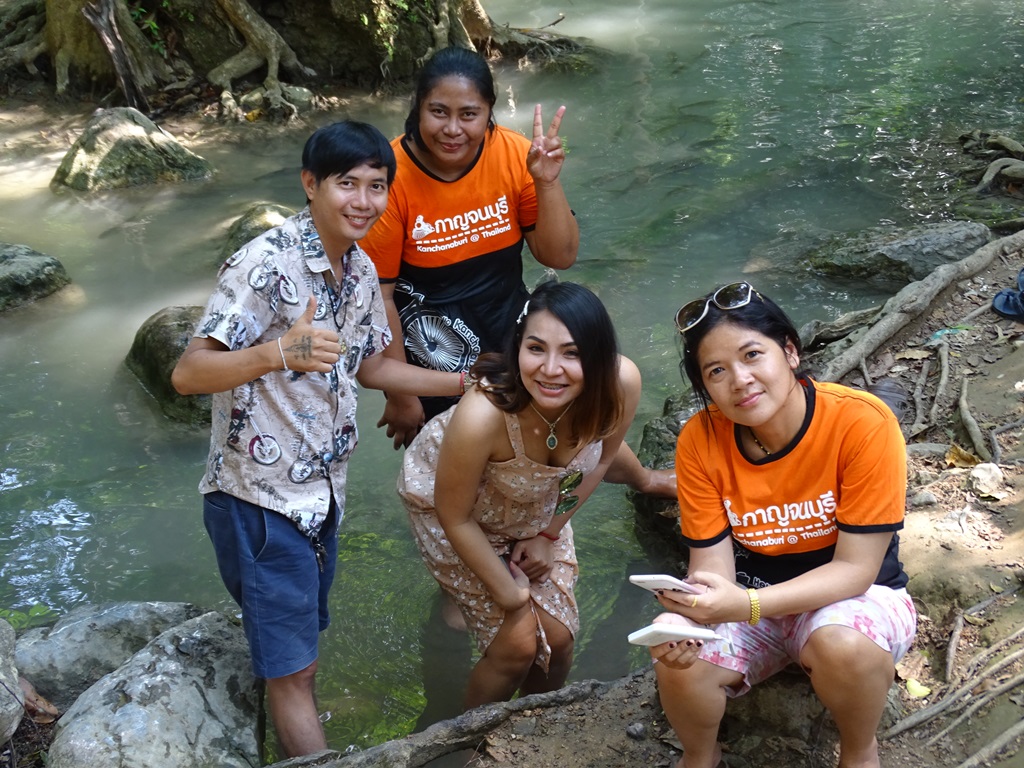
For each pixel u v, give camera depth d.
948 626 3.27
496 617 3.42
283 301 2.96
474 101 3.53
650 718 3.14
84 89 10.58
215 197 8.27
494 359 3.11
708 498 2.77
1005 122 8.58
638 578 2.48
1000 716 2.91
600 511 4.60
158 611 3.81
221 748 3.17
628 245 6.92
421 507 3.46
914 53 10.59
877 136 8.51
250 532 3.06
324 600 3.39
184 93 10.42
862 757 2.72
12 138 9.70
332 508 3.23
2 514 4.63
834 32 11.52
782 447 2.65
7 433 5.21
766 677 2.86
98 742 3.06
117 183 8.38
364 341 3.23
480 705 3.30
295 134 9.75
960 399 4.32
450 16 10.88
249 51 10.48
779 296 6.18
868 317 5.20
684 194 7.68
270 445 3.01
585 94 10.20
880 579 2.74
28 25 10.98
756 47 11.20
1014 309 4.91
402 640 3.91
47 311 6.44
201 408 5.28
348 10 10.41
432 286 3.86
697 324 2.57
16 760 3.18
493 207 3.80
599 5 13.20
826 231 6.89
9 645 3.35
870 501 2.58
